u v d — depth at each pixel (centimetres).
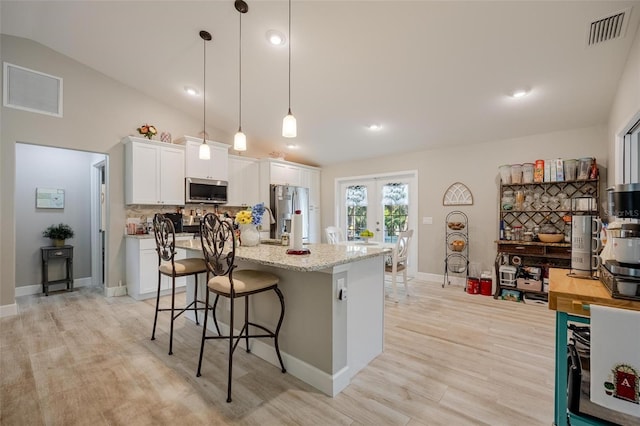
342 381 187
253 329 236
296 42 291
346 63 310
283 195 543
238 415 162
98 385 189
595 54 249
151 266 391
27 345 247
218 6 266
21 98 337
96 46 346
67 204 454
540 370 209
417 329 285
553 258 383
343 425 154
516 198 403
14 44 334
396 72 312
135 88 423
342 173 616
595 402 107
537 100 327
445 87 325
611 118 323
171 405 170
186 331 281
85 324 297
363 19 251
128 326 292
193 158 450
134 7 282
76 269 463
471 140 447
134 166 397
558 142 390
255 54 320
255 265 241
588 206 337
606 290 126
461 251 455
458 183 470
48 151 439
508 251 386
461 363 220
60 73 363
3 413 162
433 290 434
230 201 509
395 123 423
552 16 220
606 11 209
